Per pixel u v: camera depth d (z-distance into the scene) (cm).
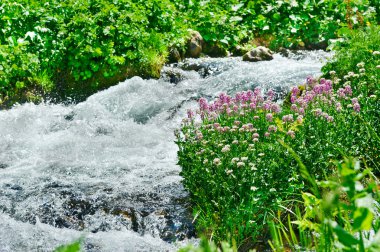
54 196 621
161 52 1138
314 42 1300
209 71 1110
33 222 569
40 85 1034
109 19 1117
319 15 1365
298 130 549
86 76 1059
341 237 185
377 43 819
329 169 545
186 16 1276
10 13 1109
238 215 491
